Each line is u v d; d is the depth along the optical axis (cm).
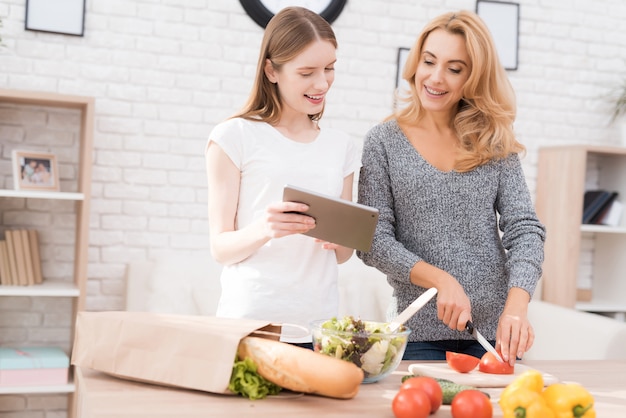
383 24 380
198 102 358
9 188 336
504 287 200
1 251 321
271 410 122
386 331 147
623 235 403
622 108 419
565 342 328
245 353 131
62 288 318
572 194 382
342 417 120
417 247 200
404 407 118
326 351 141
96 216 347
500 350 168
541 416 115
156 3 351
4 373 303
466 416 118
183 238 358
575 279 379
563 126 413
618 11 421
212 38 359
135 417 114
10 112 335
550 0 409
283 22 174
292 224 148
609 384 154
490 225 202
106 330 137
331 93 375
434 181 198
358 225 149
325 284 178
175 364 131
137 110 351
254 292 172
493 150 199
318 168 179
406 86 381
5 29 333
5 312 341
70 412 334
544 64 409
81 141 335
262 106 182
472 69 195
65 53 340
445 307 174
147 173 353
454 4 391
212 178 174
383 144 204
